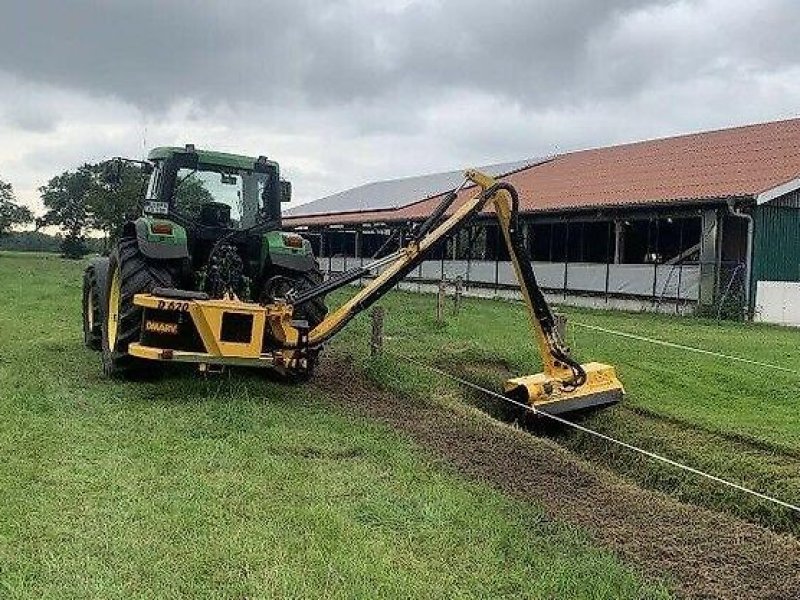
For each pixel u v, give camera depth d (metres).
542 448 6.58
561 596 3.69
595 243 20.83
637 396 8.44
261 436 5.90
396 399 7.92
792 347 11.70
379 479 5.13
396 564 3.87
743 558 4.64
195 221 8.23
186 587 3.50
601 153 28.12
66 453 5.21
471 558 4.00
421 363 9.52
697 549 4.72
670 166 21.45
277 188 8.58
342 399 7.64
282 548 3.93
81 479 4.73
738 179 17.58
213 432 5.90
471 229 24.56
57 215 75.56
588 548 4.33
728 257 17.36
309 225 32.84
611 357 10.27
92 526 4.07
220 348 6.76
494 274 22.94
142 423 6.05
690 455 6.68
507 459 6.18
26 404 6.42
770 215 16.61
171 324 7.04
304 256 8.17
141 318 7.31
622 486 5.90
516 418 7.93
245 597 3.45
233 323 6.82
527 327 12.84
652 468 6.71
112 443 5.50
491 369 9.68
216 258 7.79
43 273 28.12
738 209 16.20
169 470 5.01
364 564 3.78
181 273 7.78
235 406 6.64
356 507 4.58
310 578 3.62
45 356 9.01
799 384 9.02
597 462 7.11
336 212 34.00
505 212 7.43
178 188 8.20
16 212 76.44
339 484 4.96
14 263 38.81
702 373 9.51
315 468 5.25
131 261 7.54
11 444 5.34
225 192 8.35
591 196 20.53
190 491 4.63
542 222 21.52
